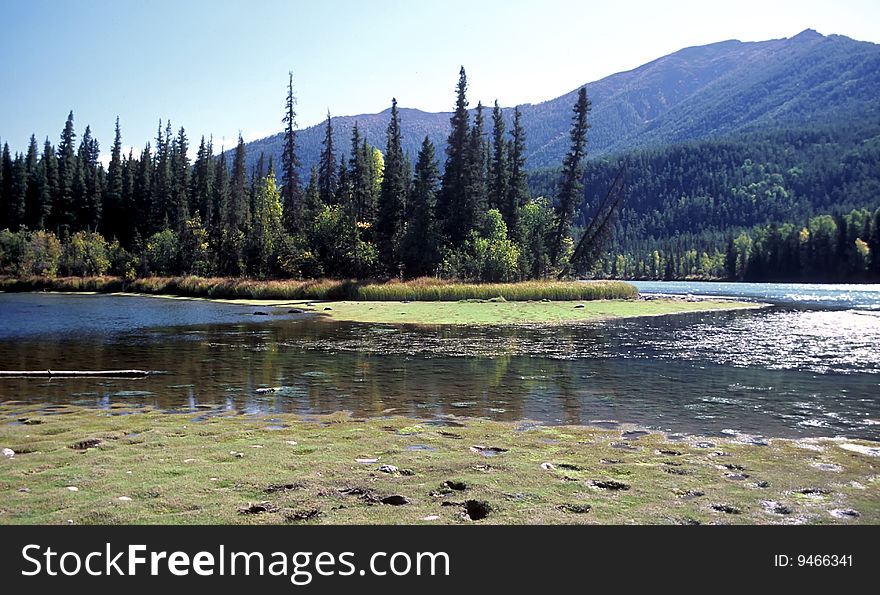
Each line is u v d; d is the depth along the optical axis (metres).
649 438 9.45
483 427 10.15
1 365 17.56
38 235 88.94
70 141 120.19
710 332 27.89
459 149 70.06
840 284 122.81
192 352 20.59
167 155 108.88
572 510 6.37
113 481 7.09
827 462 8.12
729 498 6.73
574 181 72.44
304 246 70.00
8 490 6.78
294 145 79.56
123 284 73.69
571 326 31.14
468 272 62.50
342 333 27.23
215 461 7.95
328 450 8.54
